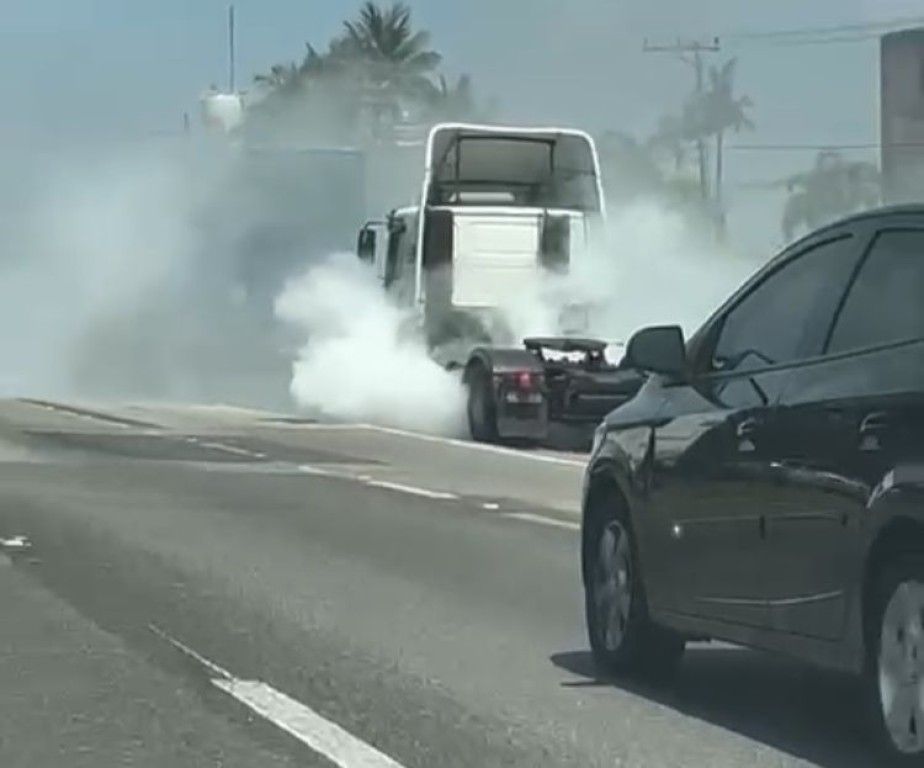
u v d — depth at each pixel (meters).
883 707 8.34
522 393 28.97
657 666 10.73
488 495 21.17
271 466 24.59
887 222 9.02
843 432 8.55
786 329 9.52
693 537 9.79
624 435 10.66
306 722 9.72
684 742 9.26
